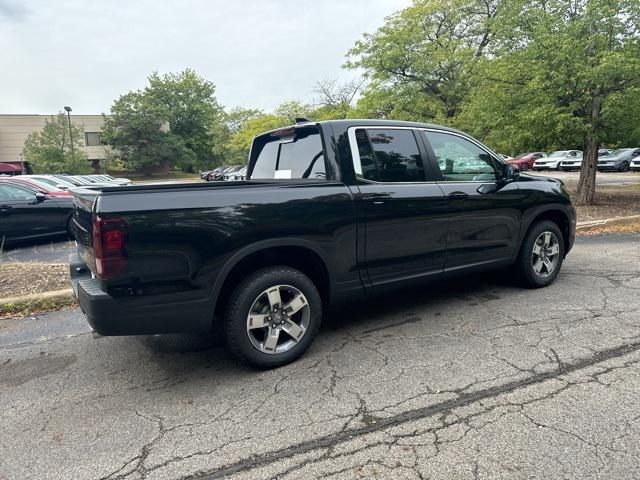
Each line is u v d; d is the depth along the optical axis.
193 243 2.87
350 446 2.33
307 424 2.55
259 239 3.08
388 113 17.75
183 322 2.92
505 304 4.41
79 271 3.38
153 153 53.06
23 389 3.12
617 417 2.46
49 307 4.93
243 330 3.11
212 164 67.44
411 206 3.75
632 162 25.16
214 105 67.19
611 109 9.66
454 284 5.23
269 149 4.41
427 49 16.30
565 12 10.45
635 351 3.25
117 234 2.66
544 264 4.88
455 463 2.16
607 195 13.59
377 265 3.66
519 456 2.18
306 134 3.84
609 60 8.92
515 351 3.34
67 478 2.18
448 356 3.32
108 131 52.34
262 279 3.14
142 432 2.54
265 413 2.68
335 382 3.01
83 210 3.08
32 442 2.49
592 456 2.16
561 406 2.59
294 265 3.54
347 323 4.11
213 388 3.02
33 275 6.19
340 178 3.49
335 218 3.37
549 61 9.89
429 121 17.03
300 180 3.72
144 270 2.75
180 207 2.82
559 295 4.61
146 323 2.81
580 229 8.45
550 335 3.59
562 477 2.03
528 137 11.10
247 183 3.24
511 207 4.46
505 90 11.15
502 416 2.52
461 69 16.17
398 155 3.83
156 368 3.38
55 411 2.81
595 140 10.89
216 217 2.93
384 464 2.17
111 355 3.65
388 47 16.39
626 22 9.74
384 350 3.48
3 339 4.09
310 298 3.35
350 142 3.59
